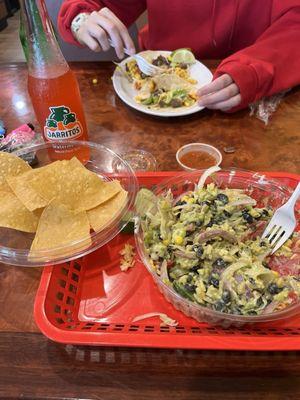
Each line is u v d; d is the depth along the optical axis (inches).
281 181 36.9
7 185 33.1
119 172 37.7
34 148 38.4
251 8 63.2
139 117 47.9
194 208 31.9
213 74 54.6
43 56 33.4
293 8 56.6
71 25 57.7
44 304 27.5
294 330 27.3
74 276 31.3
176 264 29.2
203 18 64.4
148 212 31.7
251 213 32.1
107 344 25.3
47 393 24.0
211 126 46.4
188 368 25.2
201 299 27.0
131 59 56.1
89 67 56.1
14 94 51.0
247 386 24.2
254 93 47.4
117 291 30.5
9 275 31.0
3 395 24.1
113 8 66.7
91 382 24.6
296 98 50.3
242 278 27.1
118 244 33.7
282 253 30.6
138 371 25.1
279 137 44.3
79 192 32.3
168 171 39.8
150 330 27.5
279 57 51.3
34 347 26.4
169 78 51.7
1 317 28.2
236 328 27.5
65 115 36.0
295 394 23.8
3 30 147.1
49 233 30.7
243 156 41.8
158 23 66.1
